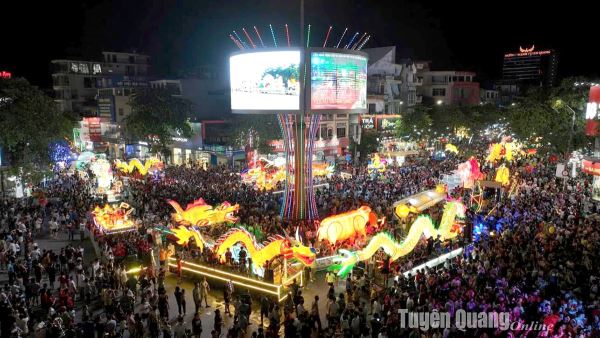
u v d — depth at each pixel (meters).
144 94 60.91
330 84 30.86
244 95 31.89
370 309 21.08
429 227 26.98
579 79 48.88
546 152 50.81
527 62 193.88
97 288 23.23
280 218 32.22
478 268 21.98
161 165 52.06
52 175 45.84
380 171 49.66
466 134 78.25
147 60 100.62
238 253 25.64
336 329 18.73
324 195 38.62
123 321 18.17
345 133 68.38
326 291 24.06
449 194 37.78
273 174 45.22
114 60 96.19
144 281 22.77
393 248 25.00
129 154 70.44
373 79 78.81
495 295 19.08
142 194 38.97
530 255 23.47
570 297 18.97
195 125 64.75
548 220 29.66
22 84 43.91
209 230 30.88
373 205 35.34
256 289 22.88
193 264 25.50
